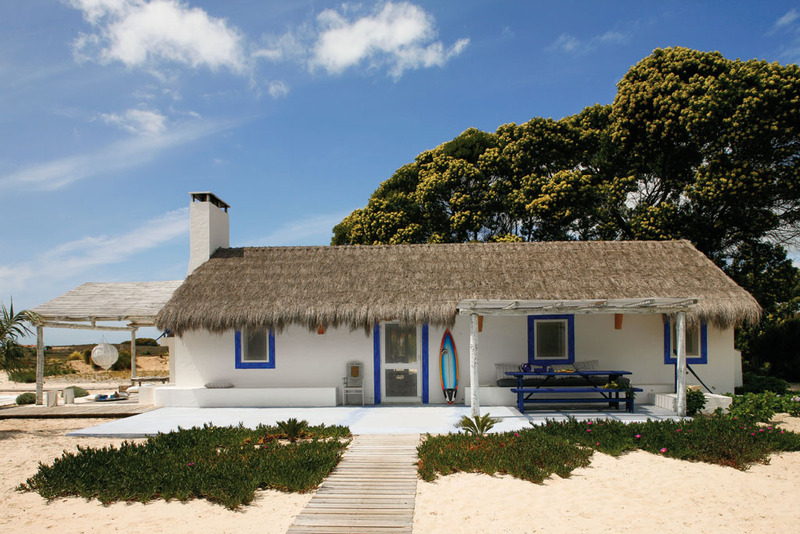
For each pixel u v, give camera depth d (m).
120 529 6.44
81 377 27.05
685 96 21.36
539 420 12.34
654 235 21.80
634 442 9.83
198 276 15.89
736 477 8.21
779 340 22.86
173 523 6.60
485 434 10.58
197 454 8.98
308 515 6.79
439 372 15.00
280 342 15.23
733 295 14.48
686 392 13.07
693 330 14.90
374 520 6.61
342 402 14.92
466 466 8.50
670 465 8.77
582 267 15.80
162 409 14.40
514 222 27.94
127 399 17.06
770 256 21.97
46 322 16.62
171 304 14.70
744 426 10.68
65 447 10.66
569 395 14.59
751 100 18.91
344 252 16.98
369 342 15.12
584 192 24.17
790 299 23.73
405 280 15.35
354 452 9.61
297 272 15.95
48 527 6.50
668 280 15.18
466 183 27.55
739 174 19.41
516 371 14.80
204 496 7.46
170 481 7.62
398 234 27.62
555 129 26.45
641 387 14.74
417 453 9.47
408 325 15.02
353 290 14.98
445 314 13.96
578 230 26.19
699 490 7.65
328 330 15.19
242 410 14.12
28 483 7.96
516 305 12.46
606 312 12.58
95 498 7.50
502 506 7.07
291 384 15.16
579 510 6.94
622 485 7.86
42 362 16.52
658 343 15.18
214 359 15.28
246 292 15.07
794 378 22.31
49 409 14.88
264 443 9.98
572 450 9.09
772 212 20.53
